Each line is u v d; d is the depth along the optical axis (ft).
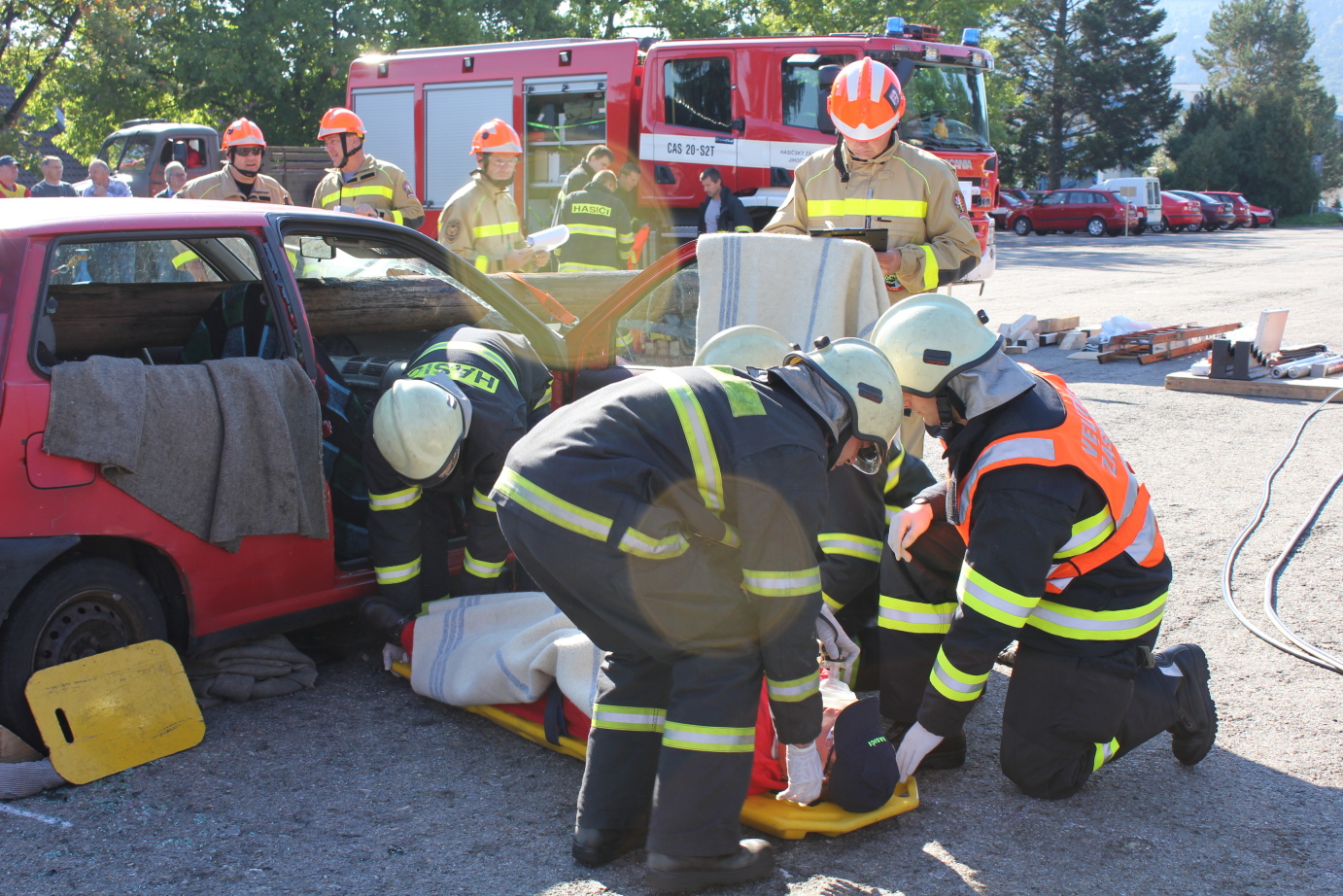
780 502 7.22
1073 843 8.53
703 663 7.59
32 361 8.91
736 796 7.64
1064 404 8.37
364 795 9.12
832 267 12.69
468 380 10.85
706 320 12.90
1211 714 9.57
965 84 36.83
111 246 12.54
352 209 23.16
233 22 79.56
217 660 10.94
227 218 10.71
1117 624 8.52
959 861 8.25
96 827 8.50
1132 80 183.93
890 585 9.67
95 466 9.24
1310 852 8.40
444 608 11.01
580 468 7.39
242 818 8.71
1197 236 105.50
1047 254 75.82
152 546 9.99
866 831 8.68
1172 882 7.98
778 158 36.45
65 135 84.99
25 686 9.09
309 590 11.16
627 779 8.09
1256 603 13.57
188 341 12.78
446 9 84.12
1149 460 20.07
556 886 7.88
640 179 38.50
